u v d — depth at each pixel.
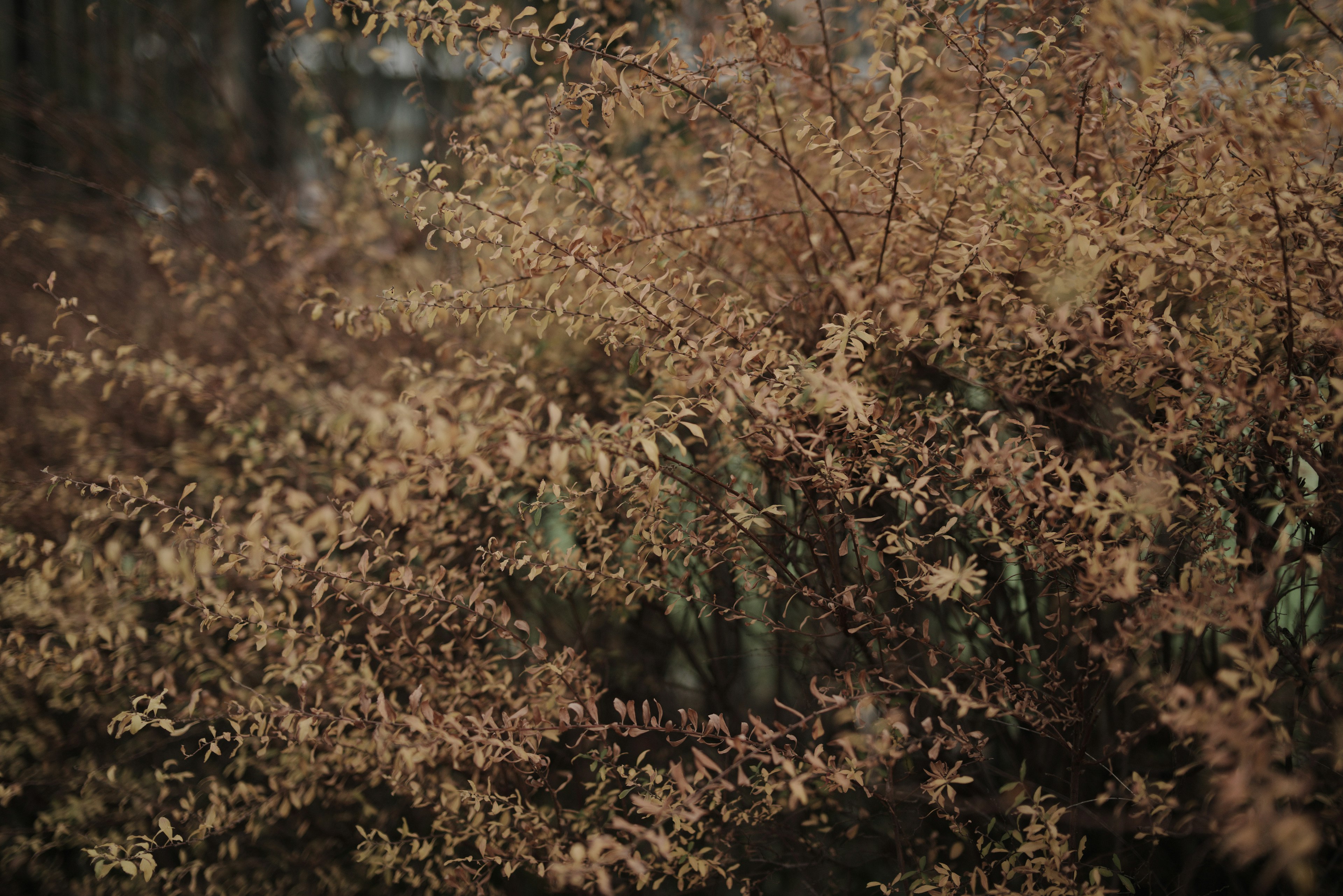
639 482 1.54
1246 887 1.76
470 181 1.65
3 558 2.44
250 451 2.42
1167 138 1.45
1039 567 1.53
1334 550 1.57
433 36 1.65
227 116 3.80
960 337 1.57
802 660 2.19
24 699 2.52
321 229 3.22
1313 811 1.48
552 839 1.81
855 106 2.08
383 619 2.03
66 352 2.19
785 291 2.04
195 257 3.07
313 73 3.38
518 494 2.33
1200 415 1.45
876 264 1.75
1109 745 1.85
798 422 1.61
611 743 2.38
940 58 1.97
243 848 2.54
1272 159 1.29
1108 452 1.85
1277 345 1.56
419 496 2.11
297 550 1.38
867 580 1.81
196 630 2.32
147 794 2.37
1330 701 1.40
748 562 1.88
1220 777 1.04
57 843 2.37
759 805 1.92
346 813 2.47
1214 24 1.15
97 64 3.94
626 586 1.86
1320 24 1.51
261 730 1.70
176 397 2.41
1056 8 1.71
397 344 2.65
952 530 1.94
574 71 2.64
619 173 2.15
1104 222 1.50
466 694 1.92
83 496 2.58
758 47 1.72
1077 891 1.51
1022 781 1.61
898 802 1.91
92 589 2.13
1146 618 1.35
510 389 2.33
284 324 2.98
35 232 3.15
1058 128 1.92
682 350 1.52
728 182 1.95
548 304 1.74
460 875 1.83
